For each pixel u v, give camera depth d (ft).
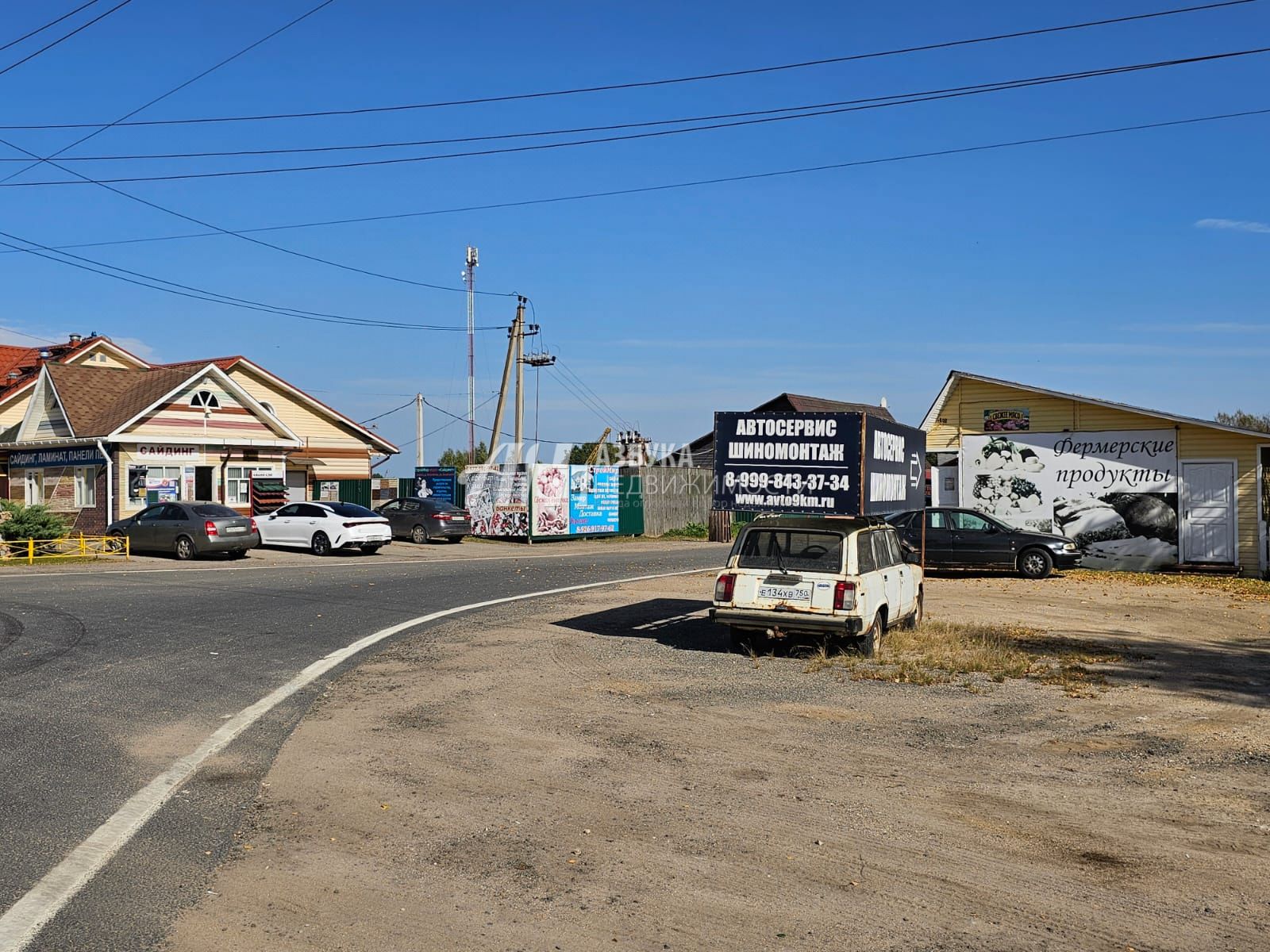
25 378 140.15
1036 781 25.08
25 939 15.72
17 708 31.30
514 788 24.04
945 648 44.27
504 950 15.69
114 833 20.56
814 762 26.61
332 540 101.14
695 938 16.16
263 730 29.22
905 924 16.74
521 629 49.93
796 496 50.21
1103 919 17.02
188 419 112.68
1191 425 87.15
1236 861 19.80
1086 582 77.71
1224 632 52.26
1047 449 92.12
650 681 37.17
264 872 18.70
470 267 166.40
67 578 72.90
